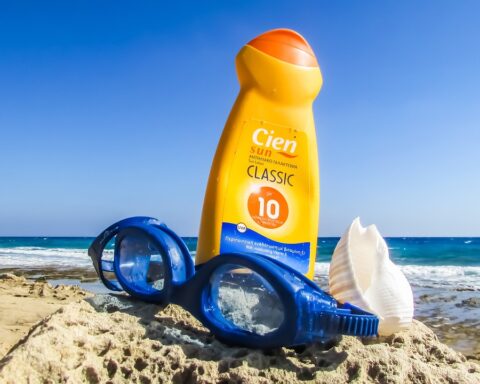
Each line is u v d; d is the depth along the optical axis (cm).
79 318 25
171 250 27
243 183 34
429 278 163
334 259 29
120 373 23
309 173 35
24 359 22
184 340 25
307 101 36
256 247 34
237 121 35
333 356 24
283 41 35
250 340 24
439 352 27
